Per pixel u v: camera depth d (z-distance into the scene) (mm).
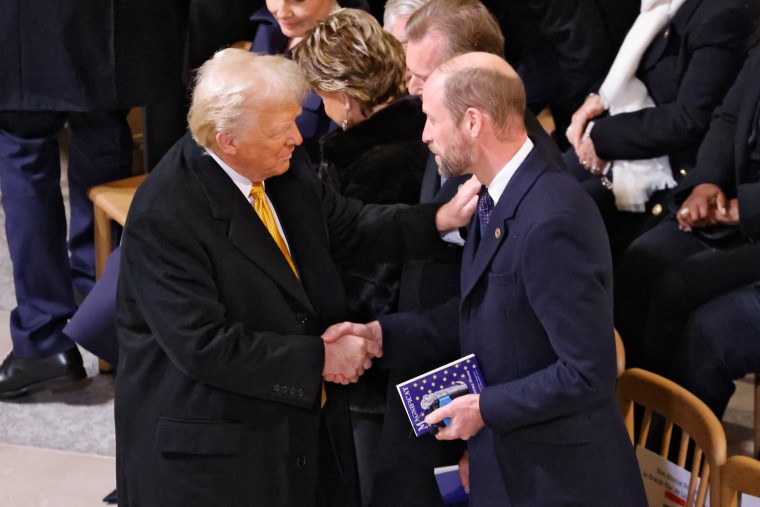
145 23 14781
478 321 9273
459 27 9711
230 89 8836
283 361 9406
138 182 15922
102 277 14070
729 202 13477
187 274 9117
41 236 15289
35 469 14422
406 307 10531
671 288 13289
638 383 10461
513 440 9219
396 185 10711
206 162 9336
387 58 10383
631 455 9398
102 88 14719
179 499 9688
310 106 12266
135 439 9836
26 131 14906
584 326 8422
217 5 15523
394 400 10500
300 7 13312
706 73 13961
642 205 14797
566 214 8469
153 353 9602
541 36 15922
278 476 9883
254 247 9398
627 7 15641
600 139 14750
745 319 12133
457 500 10664
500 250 8867
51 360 15852
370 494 11031
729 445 14555
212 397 9492
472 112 8602
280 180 10000
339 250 10594
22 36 14266
